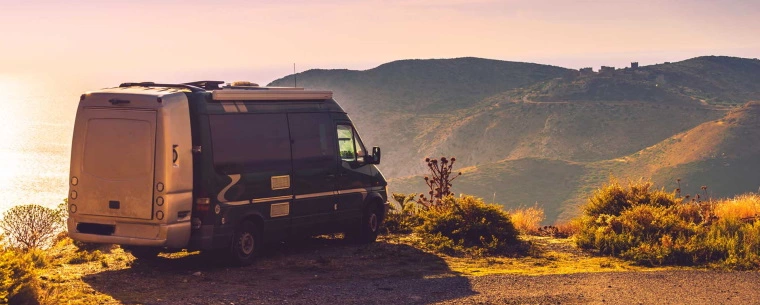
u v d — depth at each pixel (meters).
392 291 8.58
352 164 12.50
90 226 10.05
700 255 11.01
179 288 8.88
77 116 10.09
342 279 9.52
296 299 8.15
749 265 10.39
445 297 8.26
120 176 9.82
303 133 11.57
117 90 10.05
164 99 9.70
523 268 10.53
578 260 11.34
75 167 10.07
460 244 12.30
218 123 10.22
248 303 7.95
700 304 7.94
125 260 10.88
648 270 10.31
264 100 11.04
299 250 11.93
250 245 10.58
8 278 7.32
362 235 12.74
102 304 7.83
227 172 10.22
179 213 9.76
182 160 9.79
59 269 9.92
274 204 10.93
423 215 14.27
